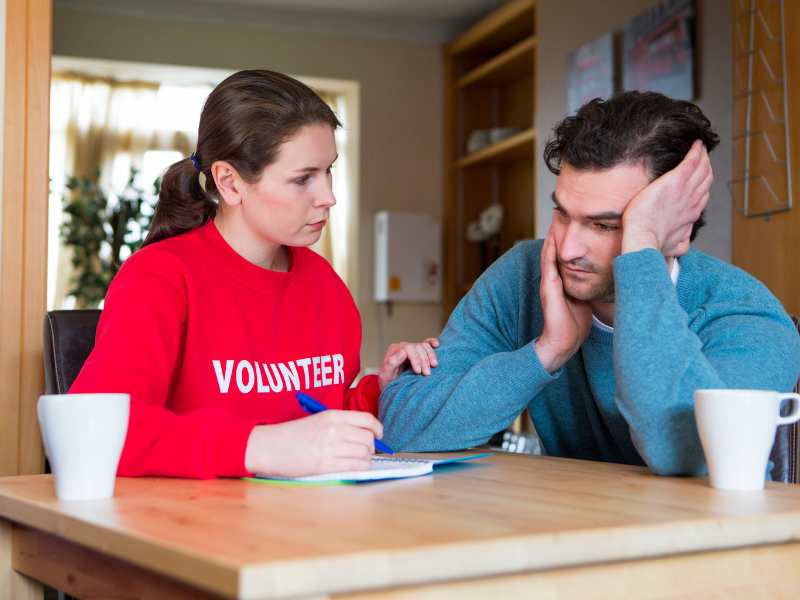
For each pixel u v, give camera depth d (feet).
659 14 11.27
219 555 2.08
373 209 17.97
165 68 17.22
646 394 3.67
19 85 5.86
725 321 4.19
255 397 4.89
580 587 2.39
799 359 4.16
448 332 5.22
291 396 5.06
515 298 5.19
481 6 17.31
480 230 17.62
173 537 2.32
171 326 4.47
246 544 2.21
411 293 17.69
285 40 17.53
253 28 17.34
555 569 2.35
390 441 4.87
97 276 16.58
